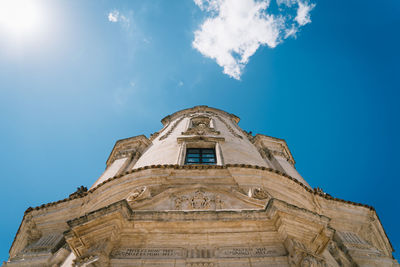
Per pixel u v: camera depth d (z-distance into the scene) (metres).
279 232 10.77
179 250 10.45
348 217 16.28
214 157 19.80
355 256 13.73
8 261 13.30
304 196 16.25
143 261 9.92
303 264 9.41
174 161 18.73
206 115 29.80
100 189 16.02
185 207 12.91
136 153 24.20
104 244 10.22
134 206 12.86
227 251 10.38
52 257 13.17
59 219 15.52
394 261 13.91
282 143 26.97
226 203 13.21
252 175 15.50
